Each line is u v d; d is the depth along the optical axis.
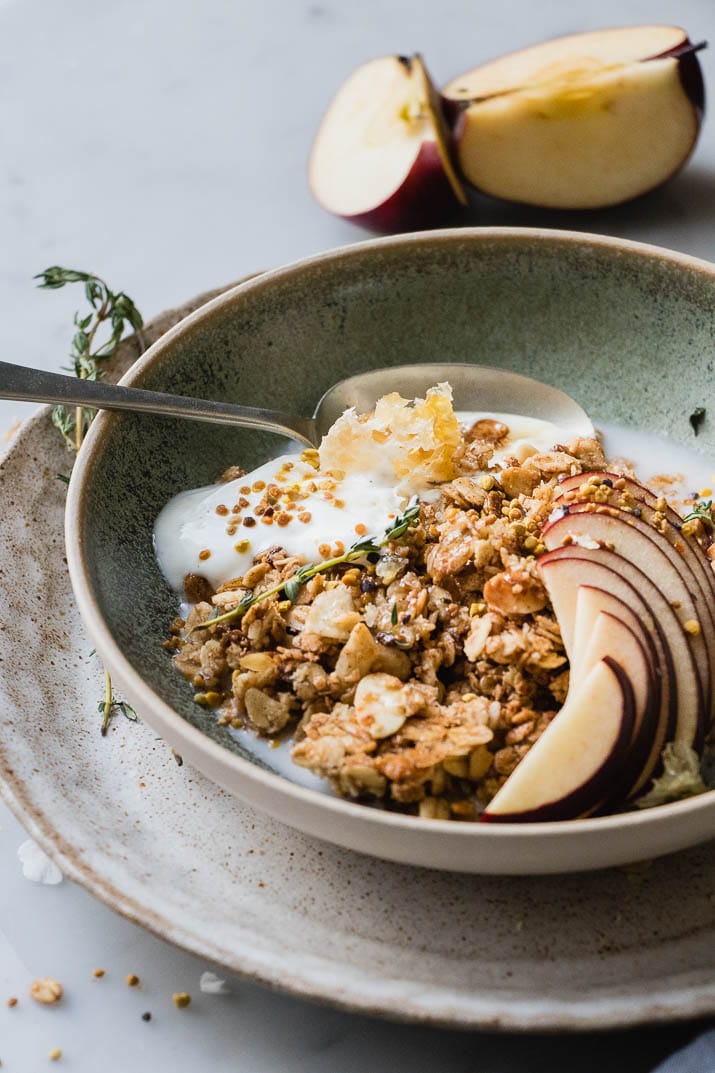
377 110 0.48
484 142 0.46
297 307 0.40
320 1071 0.31
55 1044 0.32
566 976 0.29
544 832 0.29
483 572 0.35
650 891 0.31
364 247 0.40
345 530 0.36
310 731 0.32
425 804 0.31
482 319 0.41
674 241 0.47
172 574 0.37
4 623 0.35
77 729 0.34
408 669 0.34
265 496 0.37
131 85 0.55
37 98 0.54
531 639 0.33
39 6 0.58
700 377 0.40
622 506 0.35
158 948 0.33
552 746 0.30
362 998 0.29
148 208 0.50
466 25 0.56
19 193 0.51
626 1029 0.28
